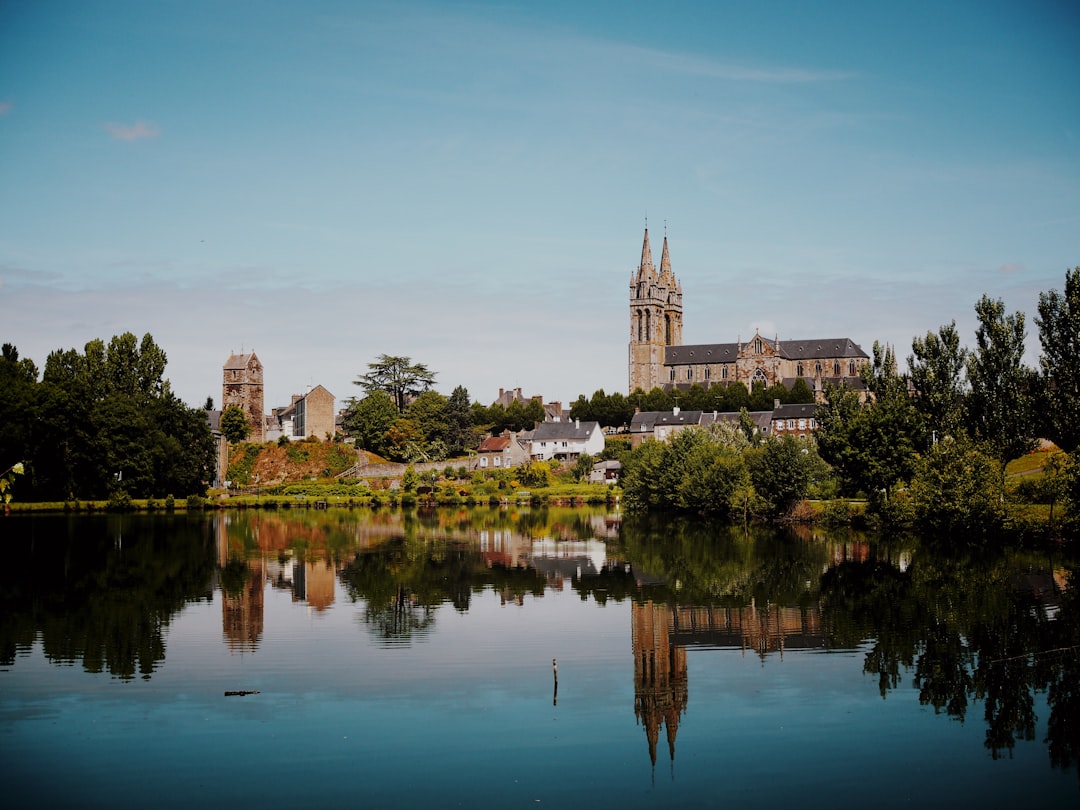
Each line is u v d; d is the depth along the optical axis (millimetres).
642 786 32062
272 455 198750
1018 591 62031
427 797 31234
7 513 124625
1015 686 41938
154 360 160000
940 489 87812
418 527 117812
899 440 100938
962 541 86125
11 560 80000
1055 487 80375
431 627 53719
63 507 131500
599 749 35156
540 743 35688
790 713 38844
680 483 132125
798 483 111625
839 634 51281
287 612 57812
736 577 70688
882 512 98125
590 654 47688
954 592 62281
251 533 107062
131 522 117188
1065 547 78250
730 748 35219
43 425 126125
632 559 82562
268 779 32500
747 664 45625
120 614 56906
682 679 43250
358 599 62344
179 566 77562
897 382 114312
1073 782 32406
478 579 71250
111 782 32281
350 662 45969
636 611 58188
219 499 152250
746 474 118000
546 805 30797
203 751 34750
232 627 53469
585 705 39750
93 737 36000
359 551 89750
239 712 38625
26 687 41719
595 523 122938
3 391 122562
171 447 145625
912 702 39938
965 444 89625
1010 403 97938
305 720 37844
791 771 33344
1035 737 36250
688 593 64250
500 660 46406
